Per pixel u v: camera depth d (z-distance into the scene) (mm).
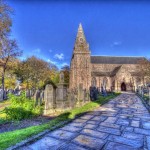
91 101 15656
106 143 4754
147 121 7527
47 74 49750
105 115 8883
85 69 48938
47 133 5582
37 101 11398
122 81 50000
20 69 41406
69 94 11312
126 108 11555
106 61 64062
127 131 5934
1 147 4156
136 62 63719
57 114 9633
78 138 5133
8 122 7863
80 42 50531
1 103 16031
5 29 25016
